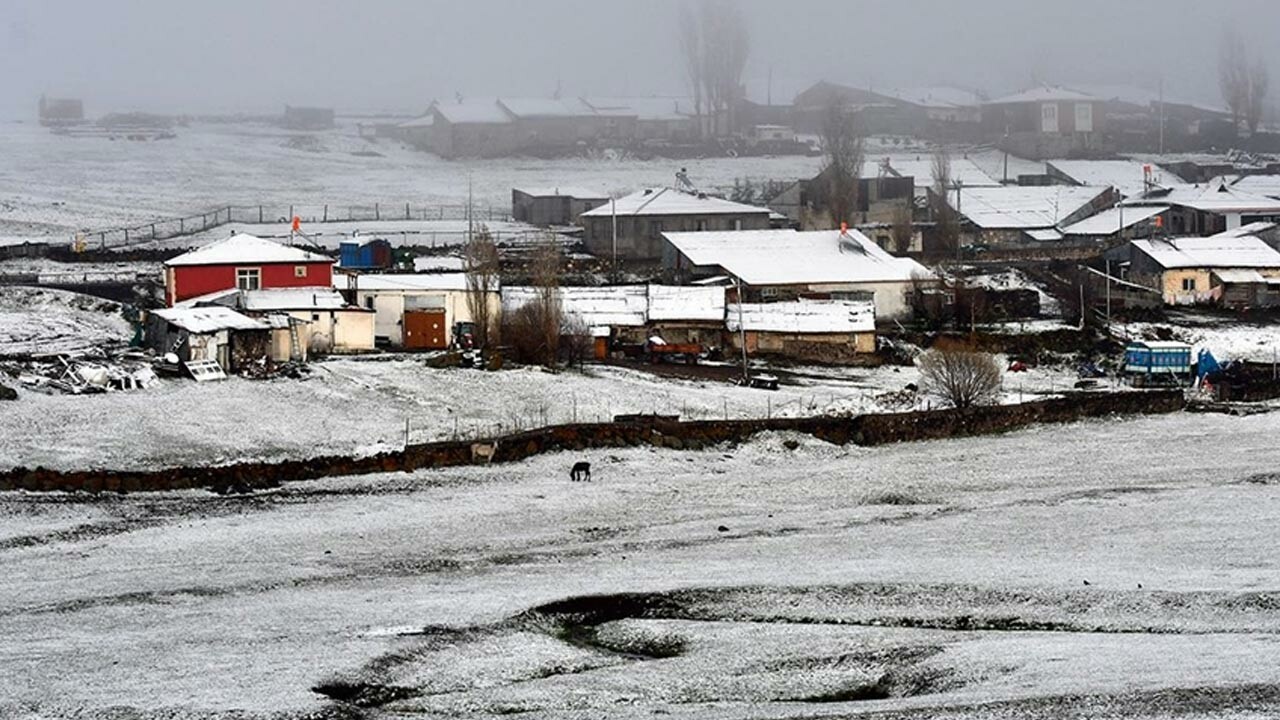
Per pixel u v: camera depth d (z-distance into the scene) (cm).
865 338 14175
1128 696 5812
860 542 8619
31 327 13700
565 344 13288
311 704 6003
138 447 10131
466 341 13500
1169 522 8919
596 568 8106
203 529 8762
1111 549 8325
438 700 6169
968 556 8238
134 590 7644
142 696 6069
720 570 8000
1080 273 16988
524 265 17438
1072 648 6556
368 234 19375
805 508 9506
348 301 13775
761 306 14488
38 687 6172
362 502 9406
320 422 11012
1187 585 7488
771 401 12262
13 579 7800
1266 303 16688
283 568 8075
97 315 14525
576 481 10019
